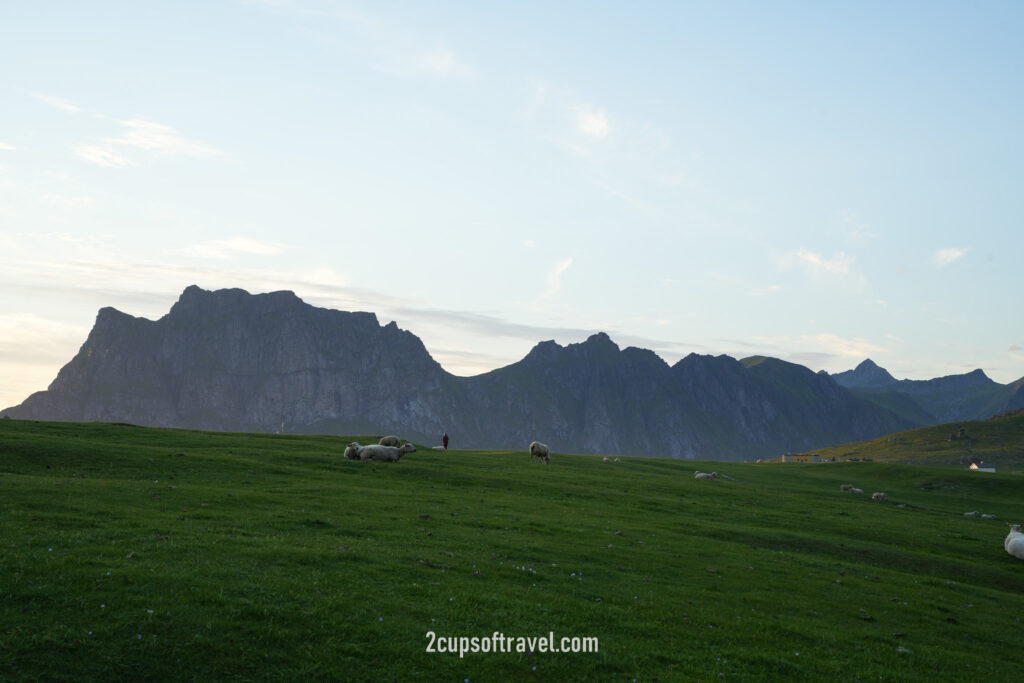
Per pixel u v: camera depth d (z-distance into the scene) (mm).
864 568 41031
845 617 29578
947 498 104062
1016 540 50844
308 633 19062
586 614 24062
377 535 31625
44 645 16297
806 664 22766
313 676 17172
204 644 17562
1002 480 119375
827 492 94750
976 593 38250
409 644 19484
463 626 21203
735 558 37906
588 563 31719
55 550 22625
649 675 20141
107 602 18891
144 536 25906
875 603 32594
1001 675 24625
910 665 24266
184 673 16328
